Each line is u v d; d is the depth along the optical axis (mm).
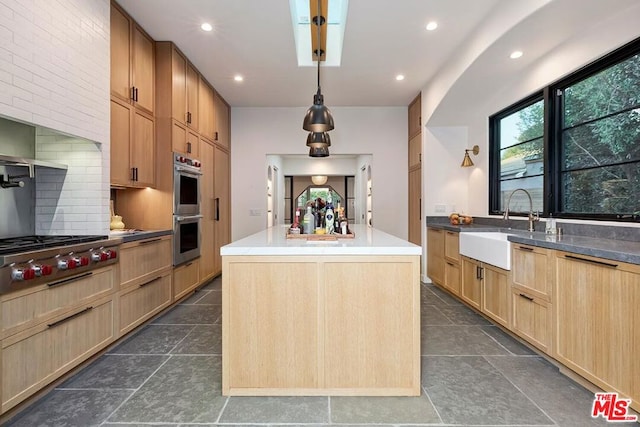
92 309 2264
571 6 2287
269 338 1920
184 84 3777
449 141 4762
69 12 2221
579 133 2836
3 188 2262
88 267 2191
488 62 3188
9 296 1660
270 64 3980
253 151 5648
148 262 3010
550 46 2881
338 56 3971
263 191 5637
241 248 1900
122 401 1852
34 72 1951
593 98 2686
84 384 2033
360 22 3021
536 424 1651
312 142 3299
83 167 2527
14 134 2377
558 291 2150
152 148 3408
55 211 2529
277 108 5641
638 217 2264
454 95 3924
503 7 2666
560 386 2018
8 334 1651
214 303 3805
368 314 1916
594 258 1854
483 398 1888
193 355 2453
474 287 3314
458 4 2752
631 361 1640
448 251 3984
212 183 4742
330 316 1914
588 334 1906
